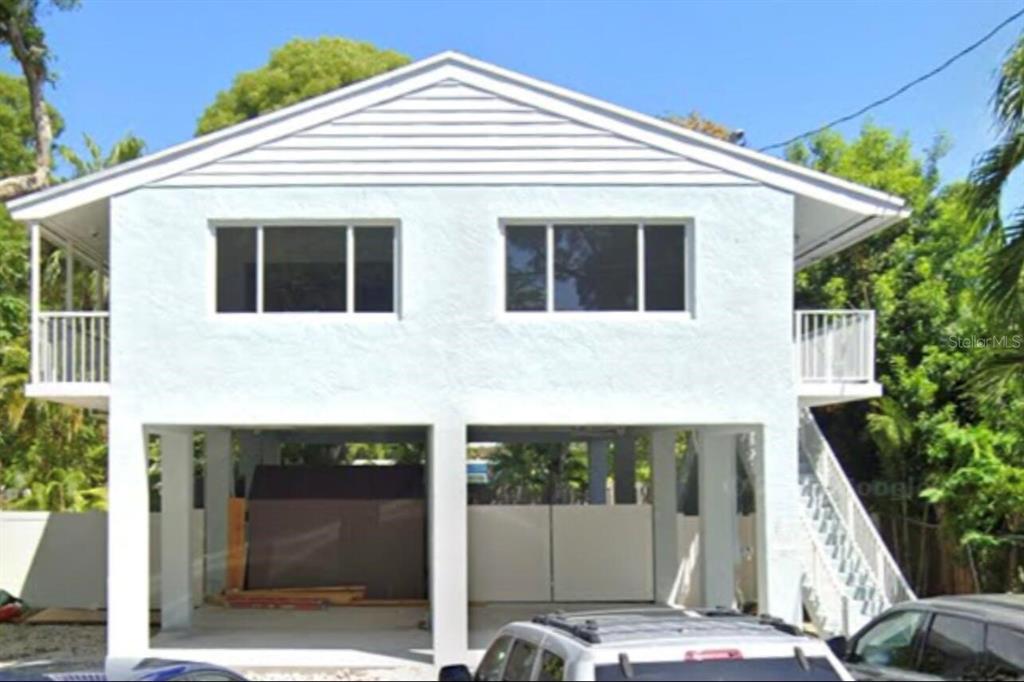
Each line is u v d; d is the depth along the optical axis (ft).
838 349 61.11
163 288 59.06
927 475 80.33
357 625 70.74
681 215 59.72
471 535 81.87
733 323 59.62
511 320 59.36
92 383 59.36
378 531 82.89
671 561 79.15
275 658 59.47
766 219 59.77
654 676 21.27
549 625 24.82
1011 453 72.69
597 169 59.67
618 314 59.72
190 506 71.15
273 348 59.16
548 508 82.12
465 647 58.18
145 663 26.81
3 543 80.48
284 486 83.20
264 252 59.82
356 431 83.15
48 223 61.72
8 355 90.63
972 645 32.01
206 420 58.75
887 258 87.15
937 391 80.33
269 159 59.47
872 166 91.97
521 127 59.82
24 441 95.25
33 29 102.83
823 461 70.79
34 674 24.81
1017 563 73.15
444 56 59.72
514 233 60.13
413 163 59.57
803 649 21.99
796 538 58.90
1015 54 49.29
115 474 58.44
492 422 59.06
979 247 63.82
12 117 134.41
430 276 59.36
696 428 65.77
